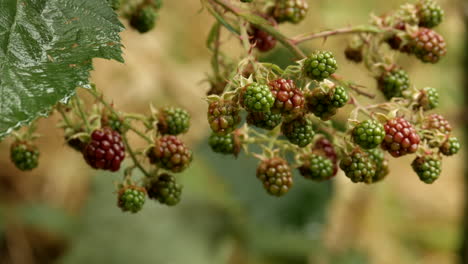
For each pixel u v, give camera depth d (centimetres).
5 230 636
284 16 317
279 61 443
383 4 711
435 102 296
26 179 679
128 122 293
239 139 310
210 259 643
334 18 712
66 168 681
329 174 300
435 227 939
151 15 356
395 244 855
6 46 217
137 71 700
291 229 549
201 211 657
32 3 229
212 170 590
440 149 289
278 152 307
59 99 211
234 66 288
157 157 293
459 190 979
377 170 298
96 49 228
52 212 646
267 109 238
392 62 320
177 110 308
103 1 237
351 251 721
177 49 759
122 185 296
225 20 286
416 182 948
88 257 627
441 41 313
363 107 280
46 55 222
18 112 204
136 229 642
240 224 662
